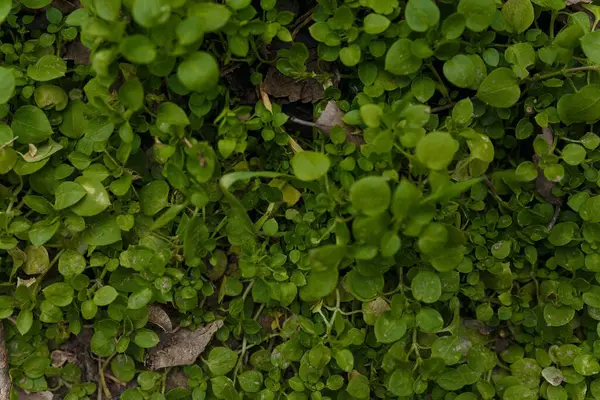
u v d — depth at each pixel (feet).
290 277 1.22
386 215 1.13
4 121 1.23
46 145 1.22
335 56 1.21
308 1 1.25
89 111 1.21
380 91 1.21
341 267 1.20
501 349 1.30
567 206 1.28
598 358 1.25
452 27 1.16
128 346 1.26
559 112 1.21
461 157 1.23
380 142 1.14
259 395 1.24
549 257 1.29
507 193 1.27
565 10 1.26
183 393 1.24
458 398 1.24
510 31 1.21
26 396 1.25
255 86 1.26
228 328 1.27
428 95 1.21
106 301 1.21
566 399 1.25
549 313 1.25
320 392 1.24
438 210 1.22
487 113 1.24
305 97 1.26
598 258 1.23
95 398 1.27
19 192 1.23
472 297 1.27
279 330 1.28
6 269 1.24
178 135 1.16
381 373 1.26
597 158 1.23
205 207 1.24
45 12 1.24
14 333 1.24
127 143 1.19
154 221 1.24
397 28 1.18
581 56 1.23
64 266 1.22
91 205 1.19
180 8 1.12
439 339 1.22
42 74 1.20
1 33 1.22
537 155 1.26
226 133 1.19
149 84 1.20
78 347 1.28
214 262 1.23
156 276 1.21
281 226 1.26
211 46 1.20
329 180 1.22
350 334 1.23
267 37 1.17
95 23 1.11
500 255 1.24
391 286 1.25
